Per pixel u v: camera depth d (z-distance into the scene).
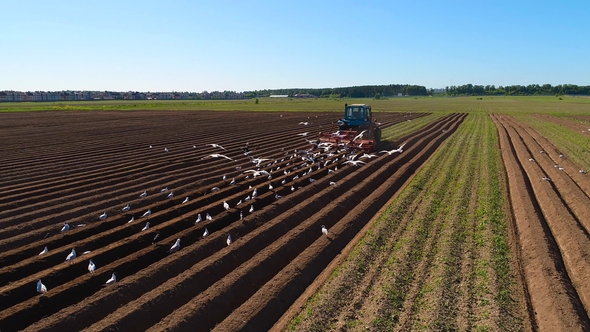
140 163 23.17
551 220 13.53
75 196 16.50
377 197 16.05
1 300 8.77
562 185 17.41
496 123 47.75
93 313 8.38
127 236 12.62
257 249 11.68
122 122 49.56
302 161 23.17
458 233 12.04
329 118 55.94
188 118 56.41
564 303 8.25
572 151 26.52
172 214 14.37
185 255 10.83
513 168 20.34
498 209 14.27
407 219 13.44
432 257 10.56
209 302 8.80
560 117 57.62
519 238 11.98
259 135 36.53
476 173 19.92
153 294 8.91
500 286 9.08
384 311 8.11
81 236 12.59
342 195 16.17
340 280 9.38
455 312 8.10
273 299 8.98
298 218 13.90
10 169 21.78
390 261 10.34
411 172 20.95
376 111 75.25
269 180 19.23
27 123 47.72
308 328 7.70
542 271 9.62
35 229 13.27
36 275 9.73
